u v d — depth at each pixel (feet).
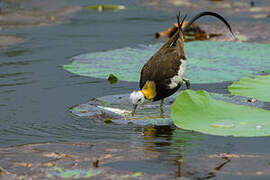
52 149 29.19
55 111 37.76
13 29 71.00
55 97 41.27
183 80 42.60
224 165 26.66
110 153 28.53
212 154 28.48
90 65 50.01
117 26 74.13
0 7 85.61
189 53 55.01
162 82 40.27
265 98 37.96
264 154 28.35
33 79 46.60
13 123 35.09
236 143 30.50
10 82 45.47
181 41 43.29
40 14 82.48
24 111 37.73
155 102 41.68
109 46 60.90
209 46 58.90
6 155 28.12
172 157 27.96
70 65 50.01
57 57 55.26
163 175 25.21
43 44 61.98
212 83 45.55
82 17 81.46
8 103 39.60
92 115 36.86
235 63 50.26
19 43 62.49
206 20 78.18
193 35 68.64
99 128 34.01
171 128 33.91
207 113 32.96
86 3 94.89
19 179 24.58
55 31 70.18
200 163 27.02
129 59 52.54
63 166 26.30
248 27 70.74
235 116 32.58
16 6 87.35
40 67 50.96
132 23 76.28
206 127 30.91
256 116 32.42
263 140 31.04
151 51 56.39
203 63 50.06
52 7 88.48
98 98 40.78
